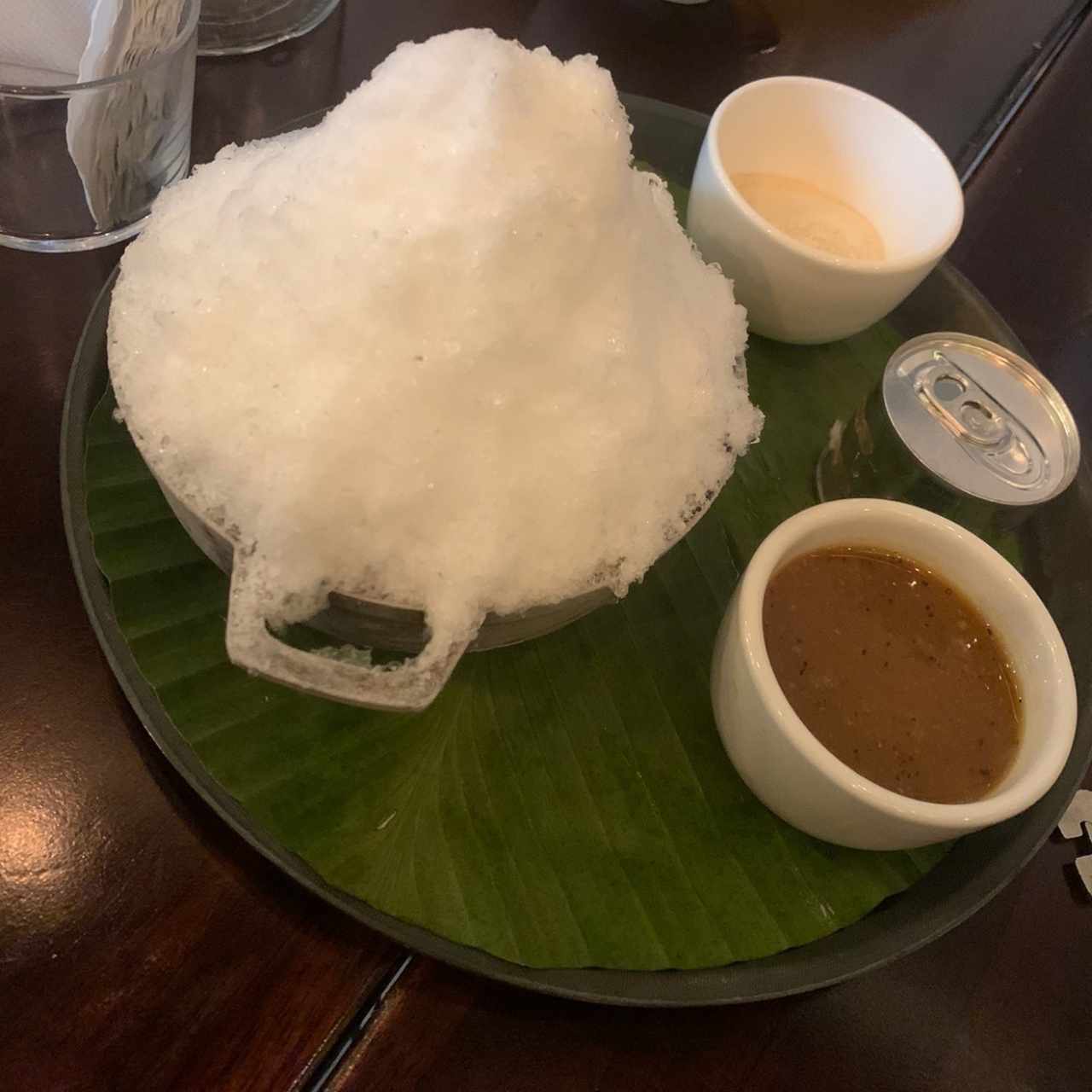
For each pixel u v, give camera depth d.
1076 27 0.97
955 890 0.50
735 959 0.47
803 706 0.49
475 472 0.41
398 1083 0.44
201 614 0.51
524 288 0.41
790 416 0.67
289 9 0.76
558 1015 0.47
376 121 0.44
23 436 0.56
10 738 0.48
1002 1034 0.50
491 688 0.53
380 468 0.40
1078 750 0.55
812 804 0.46
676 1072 0.47
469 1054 0.45
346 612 0.43
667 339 0.48
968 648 0.52
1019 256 0.81
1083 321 0.78
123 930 0.45
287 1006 0.45
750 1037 0.48
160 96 0.59
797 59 0.87
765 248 0.60
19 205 0.61
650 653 0.56
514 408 0.42
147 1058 0.43
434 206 0.41
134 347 0.43
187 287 0.43
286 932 0.46
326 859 0.46
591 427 0.43
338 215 0.42
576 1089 0.46
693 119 0.74
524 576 0.42
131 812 0.47
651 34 0.84
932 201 0.66
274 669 0.38
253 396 0.40
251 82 0.73
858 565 0.53
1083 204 0.85
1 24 0.60
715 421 0.48
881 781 0.48
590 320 0.44
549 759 0.51
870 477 0.61
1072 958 0.53
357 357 0.40
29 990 0.43
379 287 0.40
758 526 0.62
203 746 0.47
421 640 0.44
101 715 0.50
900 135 0.66
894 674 0.50
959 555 0.52
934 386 0.61
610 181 0.44
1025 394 0.62
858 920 0.50
